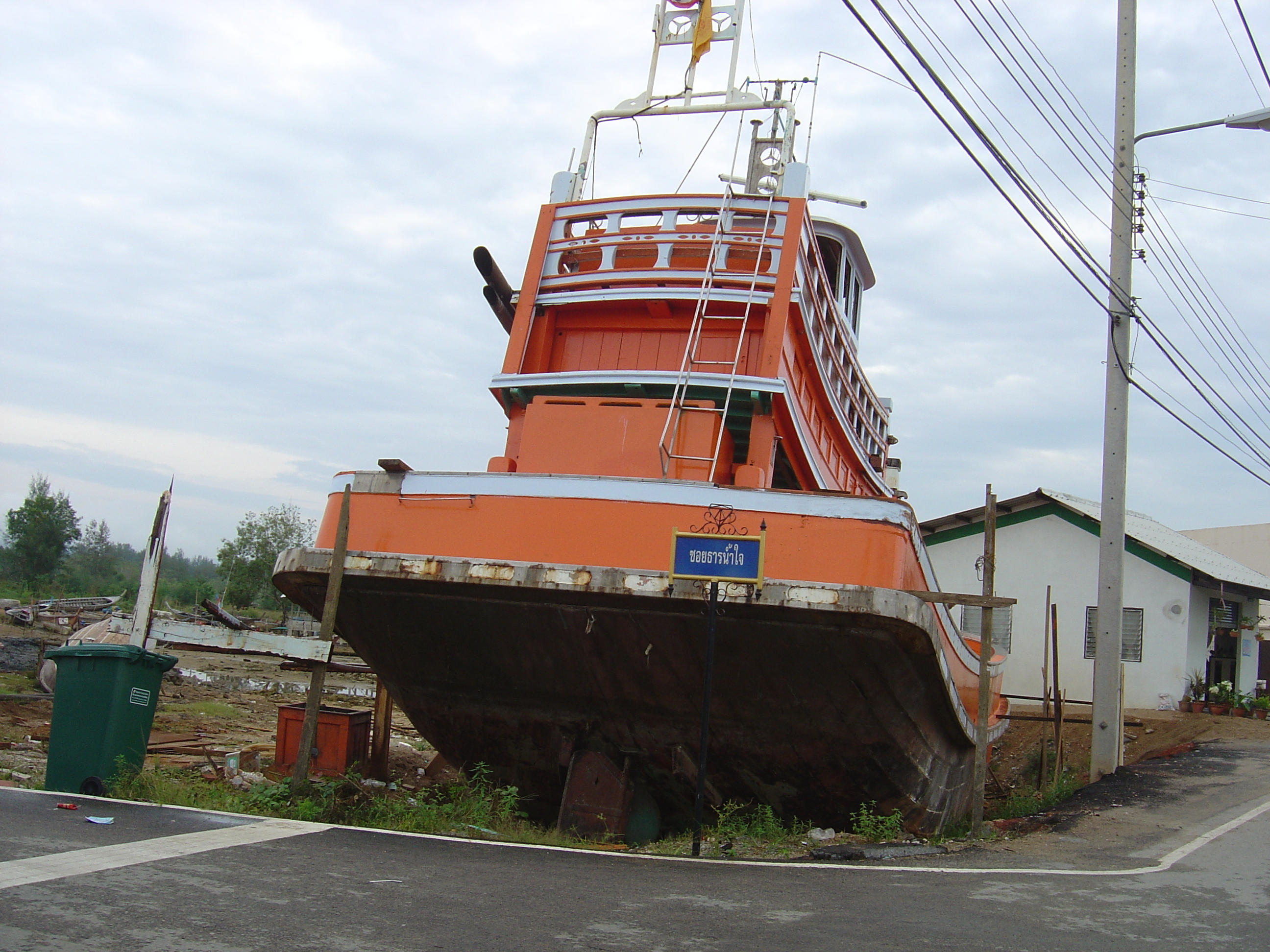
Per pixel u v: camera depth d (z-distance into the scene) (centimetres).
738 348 1048
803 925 535
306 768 884
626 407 1008
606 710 969
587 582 866
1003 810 1209
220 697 2539
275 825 745
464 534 913
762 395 1056
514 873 639
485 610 920
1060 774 1478
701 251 1177
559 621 902
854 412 1570
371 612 978
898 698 930
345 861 623
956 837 1084
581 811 984
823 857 798
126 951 413
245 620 4322
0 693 2017
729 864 742
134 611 934
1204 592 2180
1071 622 2208
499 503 909
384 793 1189
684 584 849
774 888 641
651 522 873
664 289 1123
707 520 866
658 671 913
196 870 561
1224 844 867
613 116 1276
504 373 1142
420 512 933
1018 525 2297
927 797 1087
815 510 856
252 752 1334
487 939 467
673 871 693
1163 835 916
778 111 1240
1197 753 1505
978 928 542
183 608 5775
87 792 871
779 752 955
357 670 1334
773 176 1291
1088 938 531
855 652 859
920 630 855
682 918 537
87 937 427
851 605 823
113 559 10238
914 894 634
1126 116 1443
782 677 891
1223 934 553
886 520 848
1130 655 2088
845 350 1414
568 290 1176
